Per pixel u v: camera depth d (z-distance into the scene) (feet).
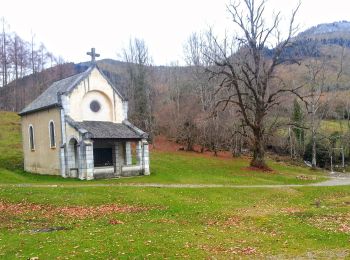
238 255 47.26
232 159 205.36
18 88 333.01
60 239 54.49
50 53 436.76
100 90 152.05
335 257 45.73
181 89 276.62
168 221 70.79
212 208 84.28
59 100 142.72
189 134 229.04
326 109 256.52
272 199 100.37
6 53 344.08
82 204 87.35
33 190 98.58
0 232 61.82
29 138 165.99
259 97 167.63
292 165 212.84
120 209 83.30
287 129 246.88
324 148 229.45
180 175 143.33
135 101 267.80
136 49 329.72
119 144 155.22
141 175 144.36
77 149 140.15
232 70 164.55
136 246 50.11
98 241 52.95
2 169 162.91
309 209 82.07
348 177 167.73
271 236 58.03
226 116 227.20
